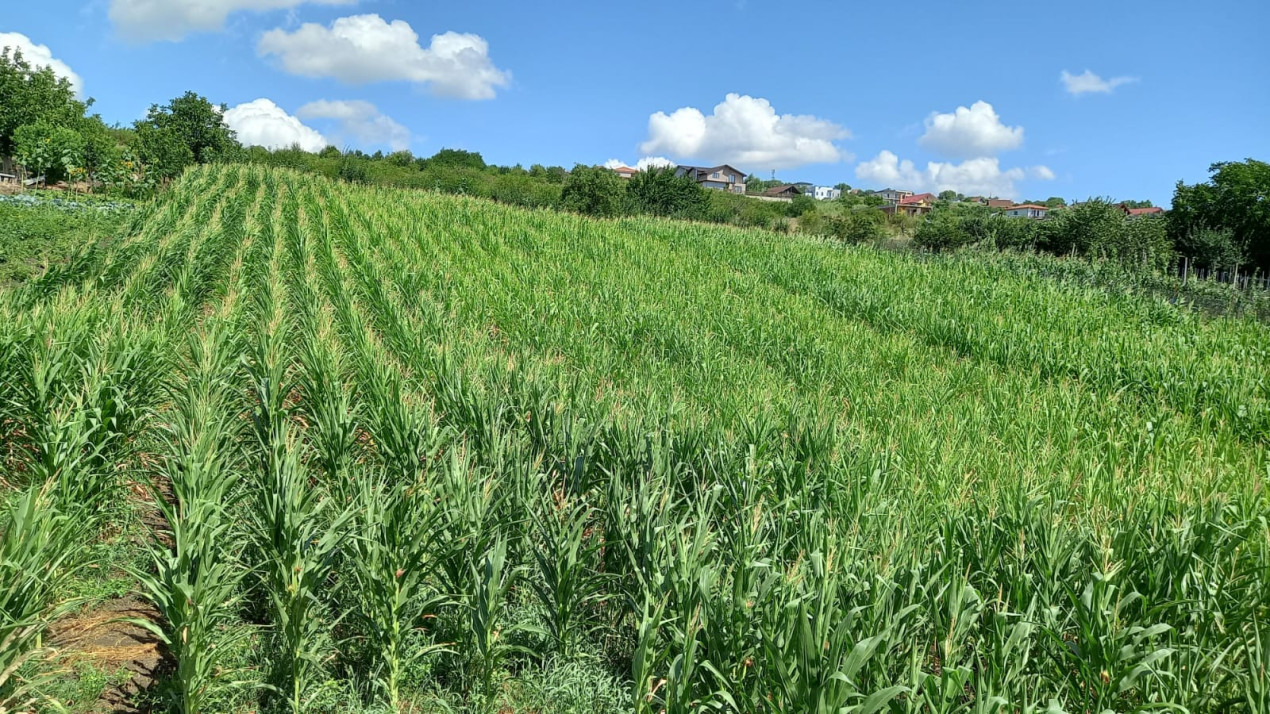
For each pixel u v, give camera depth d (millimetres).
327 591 4754
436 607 4602
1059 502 5090
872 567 3867
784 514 4859
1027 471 6320
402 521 4207
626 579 4699
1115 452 7355
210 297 14141
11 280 16016
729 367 10445
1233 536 4426
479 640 4070
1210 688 3582
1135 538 4418
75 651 4422
